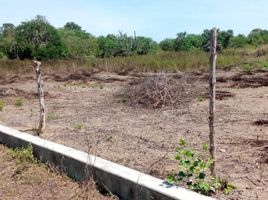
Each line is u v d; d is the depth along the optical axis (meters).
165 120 9.64
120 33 41.44
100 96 13.91
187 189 4.97
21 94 15.38
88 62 27.98
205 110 10.57
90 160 5.91
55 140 8.01
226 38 42.81
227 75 19.53
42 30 42.53
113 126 9.14
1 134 8.06
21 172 6.45
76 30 63.34
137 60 26.80
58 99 13.79
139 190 5.10
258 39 47.50
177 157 5.29
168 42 46.75
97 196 5.50
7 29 46.97
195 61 24.97
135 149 7.16
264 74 19.11
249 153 6.66
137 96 11.79
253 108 10.66
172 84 12.02
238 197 4.93
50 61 30.11
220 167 6.01
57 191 5.75
